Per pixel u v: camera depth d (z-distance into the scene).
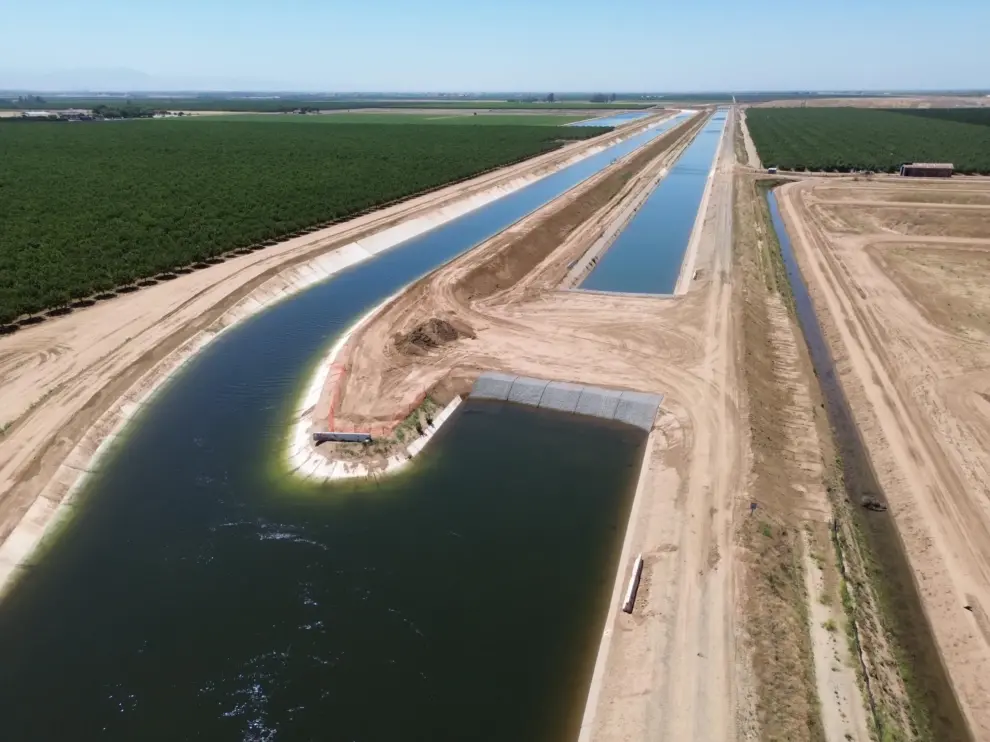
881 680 16.64
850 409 29.89
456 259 47.88
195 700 16.19
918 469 24.83
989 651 17.50
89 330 35.88
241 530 21.75
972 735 15.66
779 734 14.85
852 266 49.66
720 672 16.23
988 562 20.38
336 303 43.97
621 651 17.06
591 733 15.08
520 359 33.31
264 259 49.28
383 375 31.41
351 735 15.32
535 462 25.61
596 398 29.23
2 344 33.62
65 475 24.05
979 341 35.44
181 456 25.80
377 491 23.77
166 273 45.16
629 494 23.62
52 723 15.62
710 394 29.19
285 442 26.62
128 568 20.20
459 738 15.20
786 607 18.27
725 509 21.78
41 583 19.69
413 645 17.52
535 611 18.55
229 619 18.39
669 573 19.34
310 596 19.09
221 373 32.97
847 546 20.88
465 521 22.16
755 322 38.12
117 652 17.41
